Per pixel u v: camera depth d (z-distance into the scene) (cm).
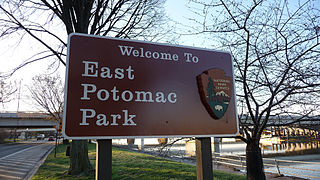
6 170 1275
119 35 1041
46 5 897
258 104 434
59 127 1823
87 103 265
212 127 307
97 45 285
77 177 878
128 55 294
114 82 280
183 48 321
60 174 954
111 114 271
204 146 307
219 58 335
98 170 259
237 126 317
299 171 1388
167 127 288
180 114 297
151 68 300
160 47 311
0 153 2555
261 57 383
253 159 393
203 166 302
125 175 838
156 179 778
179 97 302
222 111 313
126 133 271
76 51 276
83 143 958
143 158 1155
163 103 294
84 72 272
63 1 932
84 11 951
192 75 316
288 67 372
